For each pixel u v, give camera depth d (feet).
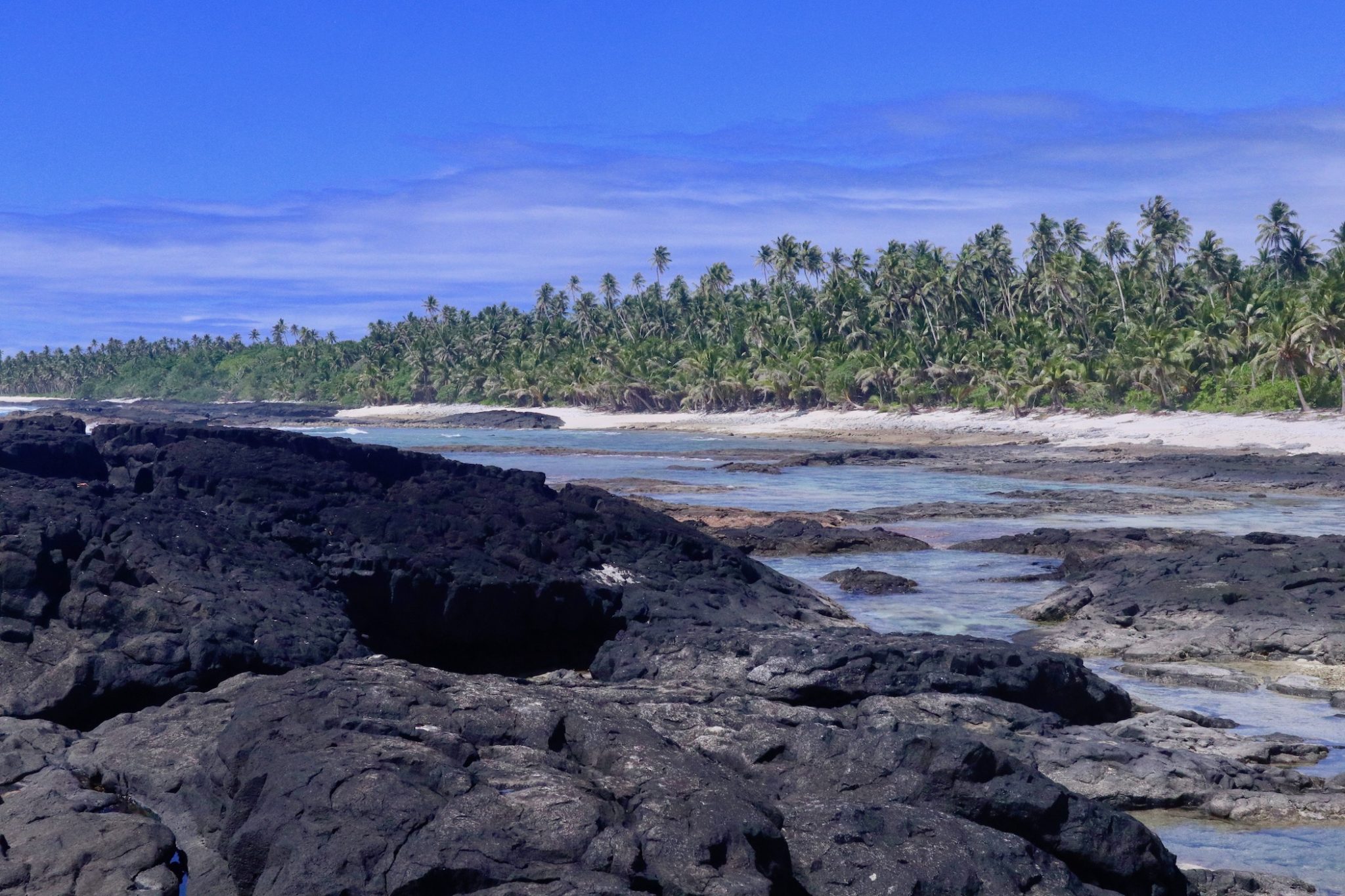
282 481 86.07
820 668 65.41
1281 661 78.84
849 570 113.09
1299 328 279.69
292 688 47.11
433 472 104.17
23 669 57.31
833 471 256.52
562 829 34.76
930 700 60.08
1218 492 203.51
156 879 37.78
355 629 69.31
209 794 43.34
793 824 38.42
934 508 172.65
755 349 465.47
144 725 50.37
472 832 34.55
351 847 34.37
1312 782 52.44
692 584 91.20
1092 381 345.72
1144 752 53.21
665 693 55.42
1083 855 39.14
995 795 39.75
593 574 87.81
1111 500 184.75
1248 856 45.37
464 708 45.19
